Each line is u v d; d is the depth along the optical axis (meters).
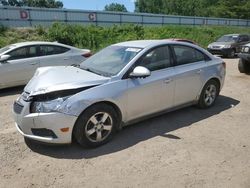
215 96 6.16
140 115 4.79
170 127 5.06
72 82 4.15
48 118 3.88
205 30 30.88
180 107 5.49
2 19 25.72
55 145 4.32
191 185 3.36
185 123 5.25
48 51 8.79
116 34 23.94
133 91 4.54
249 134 4.79
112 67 4.72
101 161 3.91
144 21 35.06
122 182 3.43
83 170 3.70
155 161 3.90
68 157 4.02
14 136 4.75
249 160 3.93
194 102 5.75
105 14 31.77
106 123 4.37
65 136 3.99
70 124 3.97
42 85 4.15
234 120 5.43
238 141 4.52
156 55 4.97
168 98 5.11
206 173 3.61
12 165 3.83
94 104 4.16
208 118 5.52
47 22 28.28
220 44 18.50
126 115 4.58
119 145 4.37
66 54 9.12
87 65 5.14
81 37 21.34
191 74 5.41
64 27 21.62
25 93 4.27
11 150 4.24
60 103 3.93
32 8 27.20
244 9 58.69
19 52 8.25
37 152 4.17
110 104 4.38
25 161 3.93
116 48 5.27
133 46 5.07
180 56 5.38
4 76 7.92
